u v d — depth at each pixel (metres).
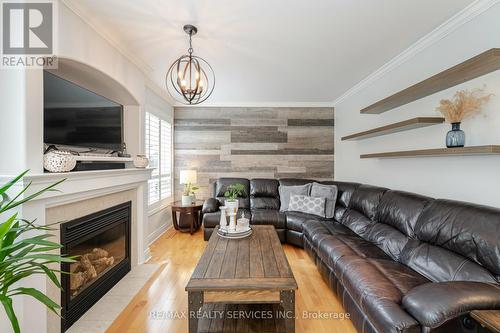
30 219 1.42
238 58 2.79
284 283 1.55
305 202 3.81
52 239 1.64
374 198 2.76
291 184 4.30
